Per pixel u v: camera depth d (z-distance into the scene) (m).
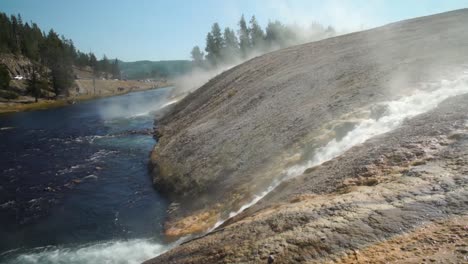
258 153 15.34
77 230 14.06
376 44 27.91
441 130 8.73
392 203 5.96
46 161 24.83
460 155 7.07
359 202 6.37
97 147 29.08
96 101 80.31
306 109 17.19
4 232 14.13
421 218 5.24
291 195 8.95
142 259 11.25
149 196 17.33
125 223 14.41
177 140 24.25
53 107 68.62
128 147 28.61
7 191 18.78
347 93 16.48
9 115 56.31
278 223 6.65
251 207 10.48
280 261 5.31
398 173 7.32
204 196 14.77
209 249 7.15
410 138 9.04
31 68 96.69
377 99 13.76
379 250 4.77
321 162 11.30
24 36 106.62
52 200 17.36
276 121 17.86
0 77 72.12
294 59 33.81
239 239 6.80
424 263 4.17
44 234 13.85
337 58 26.31
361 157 9.10
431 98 11.92
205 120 26.91
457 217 4.99
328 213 6.29
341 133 12.47
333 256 4.98
